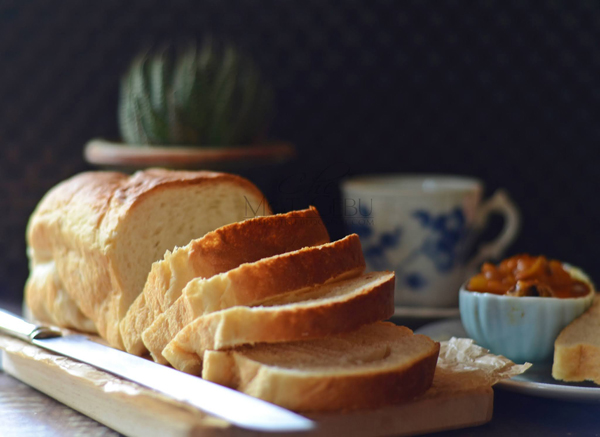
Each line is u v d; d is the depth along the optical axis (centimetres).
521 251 159
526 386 70
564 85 155
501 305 84
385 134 156
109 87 154
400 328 76
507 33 153
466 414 67
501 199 129
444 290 120
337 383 60
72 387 73
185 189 86
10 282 155
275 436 55
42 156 155
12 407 75
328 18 152
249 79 118
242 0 152
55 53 153
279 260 68
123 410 64
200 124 114
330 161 156
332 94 154
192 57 118
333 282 75
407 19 152
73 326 94
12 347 81
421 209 117
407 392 64
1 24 151
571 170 157
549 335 83
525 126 156
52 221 94
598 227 159
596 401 69
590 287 93
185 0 152
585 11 152
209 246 72
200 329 66
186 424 55
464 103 155
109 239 82
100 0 152
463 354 75
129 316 79
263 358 65
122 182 93
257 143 122
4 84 152
